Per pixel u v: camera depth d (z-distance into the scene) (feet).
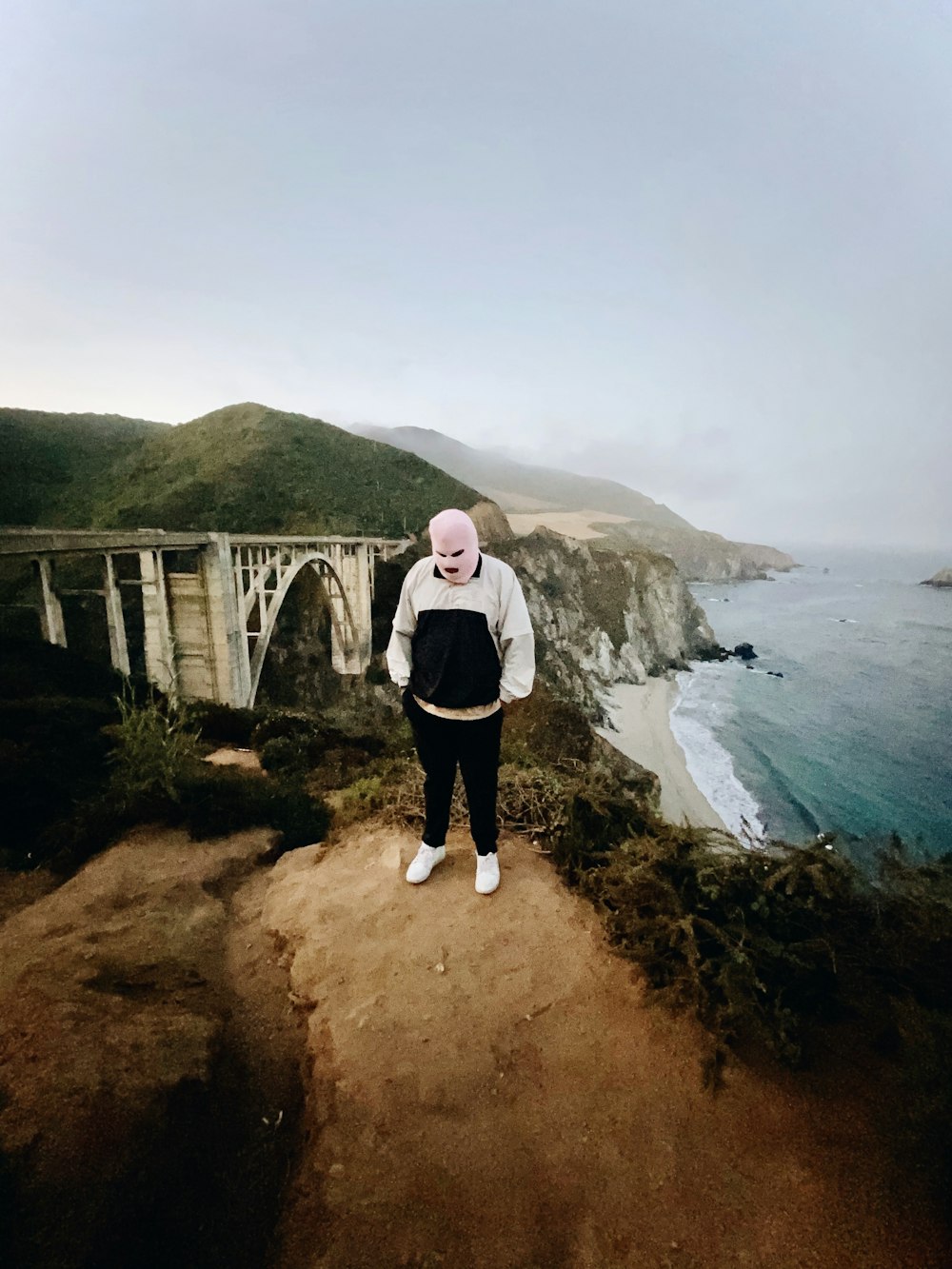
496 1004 7.39
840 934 7.36
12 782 14.29
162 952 8.63
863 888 7.72
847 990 6.74
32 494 239.71
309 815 15.26
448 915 9.17
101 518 202.39
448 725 8.80
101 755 18.49
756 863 8.27
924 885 7.43
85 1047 6.11
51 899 10.30
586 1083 6.28
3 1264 4.16
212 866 11.94
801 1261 4.52
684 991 7.28
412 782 13.82
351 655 146.20
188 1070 6.16
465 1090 6.22
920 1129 5.16
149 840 13.08
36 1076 5.65
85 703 22.36
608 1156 5.49
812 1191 5.01
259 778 19.34
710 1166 5.33
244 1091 6.49
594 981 7.77
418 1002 7.45
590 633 183.21
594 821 11.05
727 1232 4.79
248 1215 5.16
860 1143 5.35
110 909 9.92
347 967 8.21
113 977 7.75
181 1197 5.10
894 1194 4.89
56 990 7.16
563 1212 5.04
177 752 16.26
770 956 6.99
